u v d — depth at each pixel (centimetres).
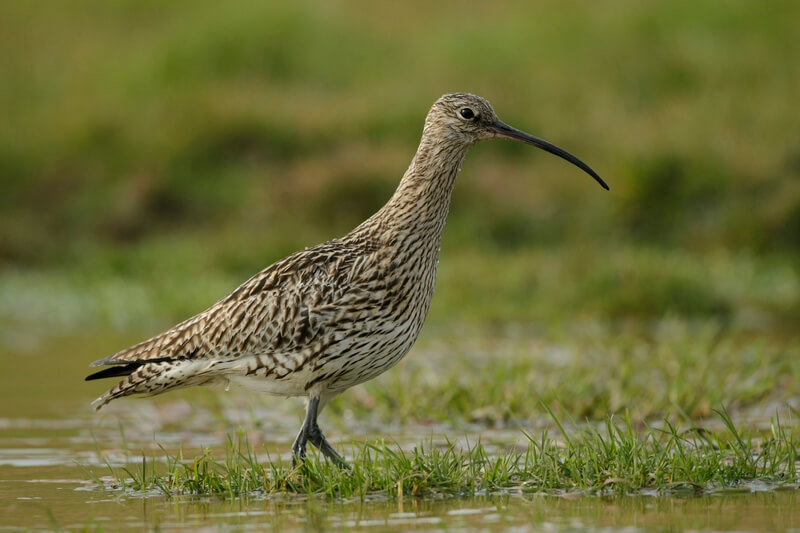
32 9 3472
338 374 865
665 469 809
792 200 2186
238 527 711
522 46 3083
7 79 3103
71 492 824
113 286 2066
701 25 3084
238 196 2525
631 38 3048
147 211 2486
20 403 1209
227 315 862
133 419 1137
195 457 955
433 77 2948
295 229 2333
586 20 3147
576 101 2791
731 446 857
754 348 1333
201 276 2116
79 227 2498
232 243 2252
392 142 2655
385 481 802
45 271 2284
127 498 803
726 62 2914
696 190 2311
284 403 1185
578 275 1894
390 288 861
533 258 2036
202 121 2680
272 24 3212
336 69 3114
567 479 810
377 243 870
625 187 2316
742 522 704
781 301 1859
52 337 1681
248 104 2762
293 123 2702
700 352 1255
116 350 1547
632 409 1062
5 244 2362
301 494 800
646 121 2622
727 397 1105
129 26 3416
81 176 2634
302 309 849
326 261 862
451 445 865
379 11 3378
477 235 2289
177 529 711
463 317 1786
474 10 3344
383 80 3019
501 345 1508
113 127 2739
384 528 700
